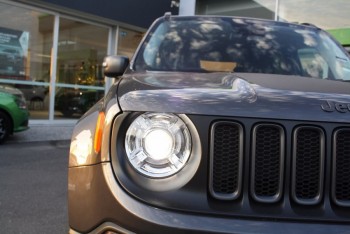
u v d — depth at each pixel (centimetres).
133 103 192
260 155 182
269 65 313
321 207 181
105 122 195
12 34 1170
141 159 185
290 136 182
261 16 1359
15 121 909
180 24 348
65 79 1308
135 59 310
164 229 173
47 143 952
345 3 1183
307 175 183
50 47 1261
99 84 1409
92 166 194
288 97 194
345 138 185
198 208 177
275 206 179
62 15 1275
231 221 174
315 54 331
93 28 1370
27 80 1214
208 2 1488
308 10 1264
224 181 182
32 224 411
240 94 197
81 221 195
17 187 547
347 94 205
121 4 1325
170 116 186
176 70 299
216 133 183
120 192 182
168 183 182
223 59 314
